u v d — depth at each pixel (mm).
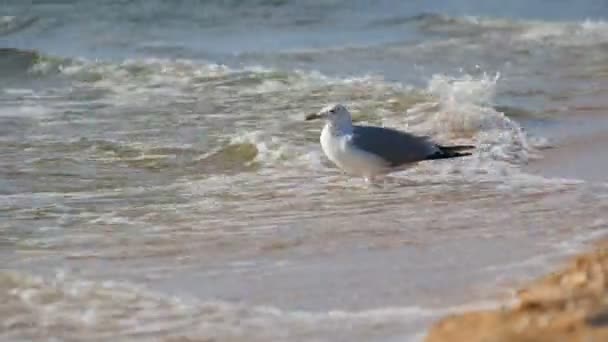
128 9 33312
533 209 15203
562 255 13102
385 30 31438
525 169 17516
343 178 17281
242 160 18688
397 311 11438
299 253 13539
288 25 32031
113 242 14172
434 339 9984
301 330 11016
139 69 25953
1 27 32094
